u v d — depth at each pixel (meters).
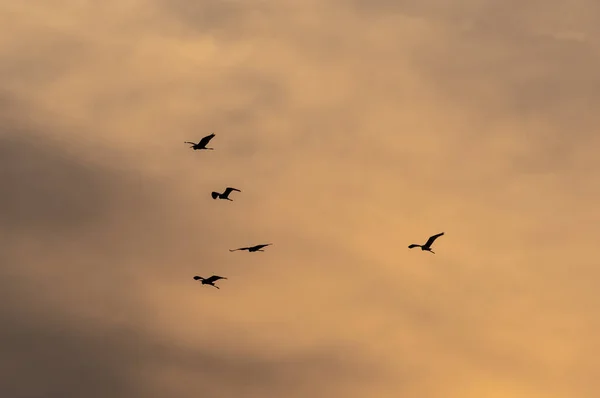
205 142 76.19
